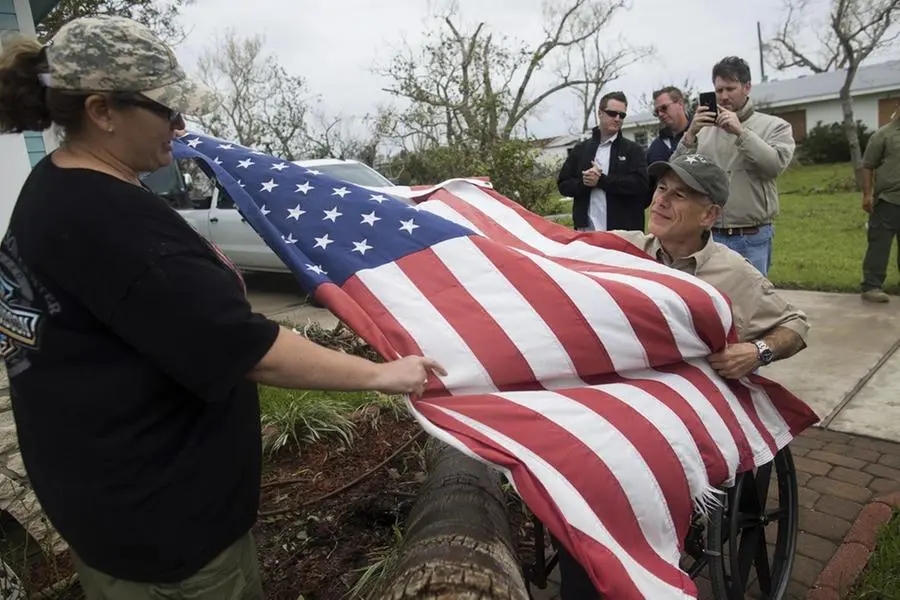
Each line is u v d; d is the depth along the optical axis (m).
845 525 2.93
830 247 9.13
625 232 2.56
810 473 3.36
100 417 1.35
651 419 1.86
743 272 2.29
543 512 1.63
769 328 2.24
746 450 2.04
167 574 1.45
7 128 1.42
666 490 1.79
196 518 1.46
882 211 5.98
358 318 1.88
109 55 1.29
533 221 2.67
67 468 1.39
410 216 2.19
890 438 3.64
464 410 1.79
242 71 22.77
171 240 1.32
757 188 3.98
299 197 2.23
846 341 5.16
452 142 12.73
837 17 18.50
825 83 32.28
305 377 1.42
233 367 1.33
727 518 2.14
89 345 1.34
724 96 4.04
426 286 2.01
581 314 1.94
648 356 1.98
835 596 2.49
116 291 1.28
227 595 1.57
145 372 1.36
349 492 3.25
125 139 1.38
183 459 1.42
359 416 4.00
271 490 3.33
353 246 2.10
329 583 2.65
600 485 1.71
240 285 1.54
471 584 1.60
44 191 1.33
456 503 2.00
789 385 4.45
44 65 1.36
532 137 12.60
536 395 1.86
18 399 1.41
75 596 2.58
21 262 1.33
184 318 1.29
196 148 2.40
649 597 1.62
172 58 1.39
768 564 2.48
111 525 1.40
